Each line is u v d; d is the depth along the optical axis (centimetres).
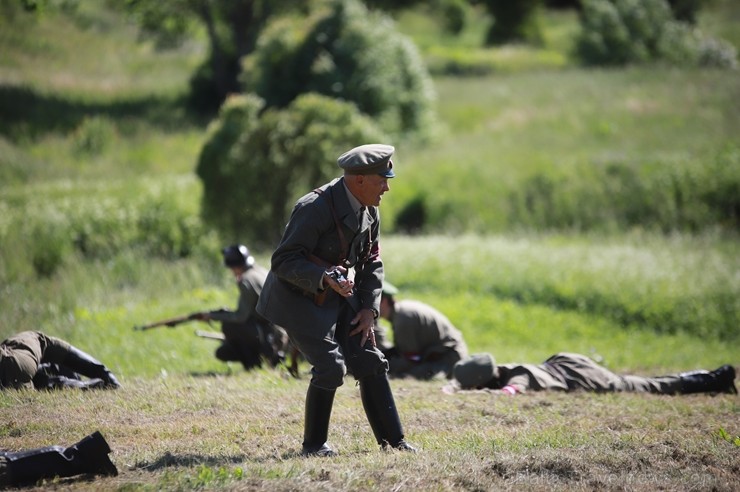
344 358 1892
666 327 5281
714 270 6131
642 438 2144
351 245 1841
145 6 13662
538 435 2169
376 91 10931
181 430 2231
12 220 6931
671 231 8319
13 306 5091
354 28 11175
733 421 2494
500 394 2839
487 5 19125
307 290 1800
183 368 3825
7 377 2705
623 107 11644
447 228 8812
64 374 2922
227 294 5781
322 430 1934
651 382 3066
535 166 9475
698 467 1888
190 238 7194
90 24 16012
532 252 6838
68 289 5650
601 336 5147
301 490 1602
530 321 5312
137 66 14838
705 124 10644
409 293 5925
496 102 12700
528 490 1672
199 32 16550
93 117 12269
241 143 7312
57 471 1738
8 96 12350
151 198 7700
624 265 6288
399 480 1683
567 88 12962
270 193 7388
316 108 7506
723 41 15475
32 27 14900
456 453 1914
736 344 5019
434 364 3403
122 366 3828
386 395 1944
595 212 8638
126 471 1803
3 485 1688
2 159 10356
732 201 8425
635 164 9094
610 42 15088
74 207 7400
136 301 5628
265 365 3481
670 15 15462
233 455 1952
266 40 11394
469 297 5719
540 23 19075
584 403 2728
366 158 1795
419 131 11194
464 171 9538
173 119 12706
